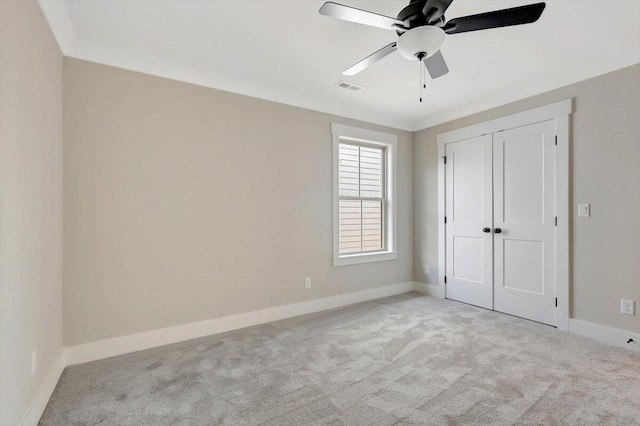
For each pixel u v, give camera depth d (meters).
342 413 1.69
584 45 2.37
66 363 2.24
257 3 1.89
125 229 2.49
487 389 1.91
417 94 3.36
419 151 4.33
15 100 1.42
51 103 1.98
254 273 3.12
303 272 3.44
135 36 2.24
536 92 3.08
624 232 2.54
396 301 3.89
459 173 3.83
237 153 3.02
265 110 3.19
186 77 2.75
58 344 2.12
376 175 4.18
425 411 1.71
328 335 2.79
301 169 3.43
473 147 3.68
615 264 2.59
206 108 2.86
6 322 1.32
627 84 2.51
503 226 3.38
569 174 2.85
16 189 1.43
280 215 3.29
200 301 2.81
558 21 2.06
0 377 1.26
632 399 1.79
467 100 3.54
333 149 3.67
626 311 2.52
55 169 2.07
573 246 2.84
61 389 1.93
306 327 3.00
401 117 4.16
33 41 1.65
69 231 2.28
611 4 1.89
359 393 1.88
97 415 1.68
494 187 3.47
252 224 3.11
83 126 2.33
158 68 2.62
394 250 4.21
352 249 3.94
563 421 1.61
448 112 3.90
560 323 2.91
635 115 2.47
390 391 1.90
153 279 2.60
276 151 3.26
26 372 1.53
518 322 3.10
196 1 1.87
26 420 1.51
